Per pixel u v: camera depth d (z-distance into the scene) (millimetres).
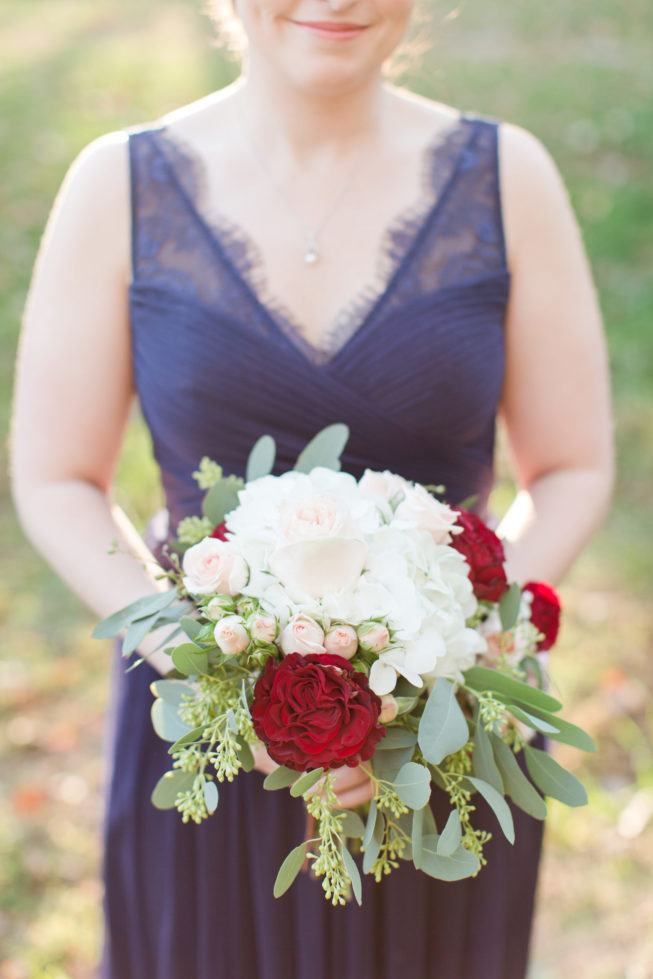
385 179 1723
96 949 2529
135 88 8016
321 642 1239
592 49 8531
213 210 1709
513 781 1342
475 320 1696
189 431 1720
